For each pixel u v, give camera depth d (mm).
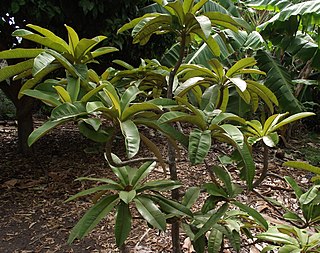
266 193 2609
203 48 3203
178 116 870
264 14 4422
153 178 2797
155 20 994
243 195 2537
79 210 2391
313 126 5754
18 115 3404
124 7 2834
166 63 3184
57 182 2863
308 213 1067
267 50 3867
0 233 2084
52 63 949
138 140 786
